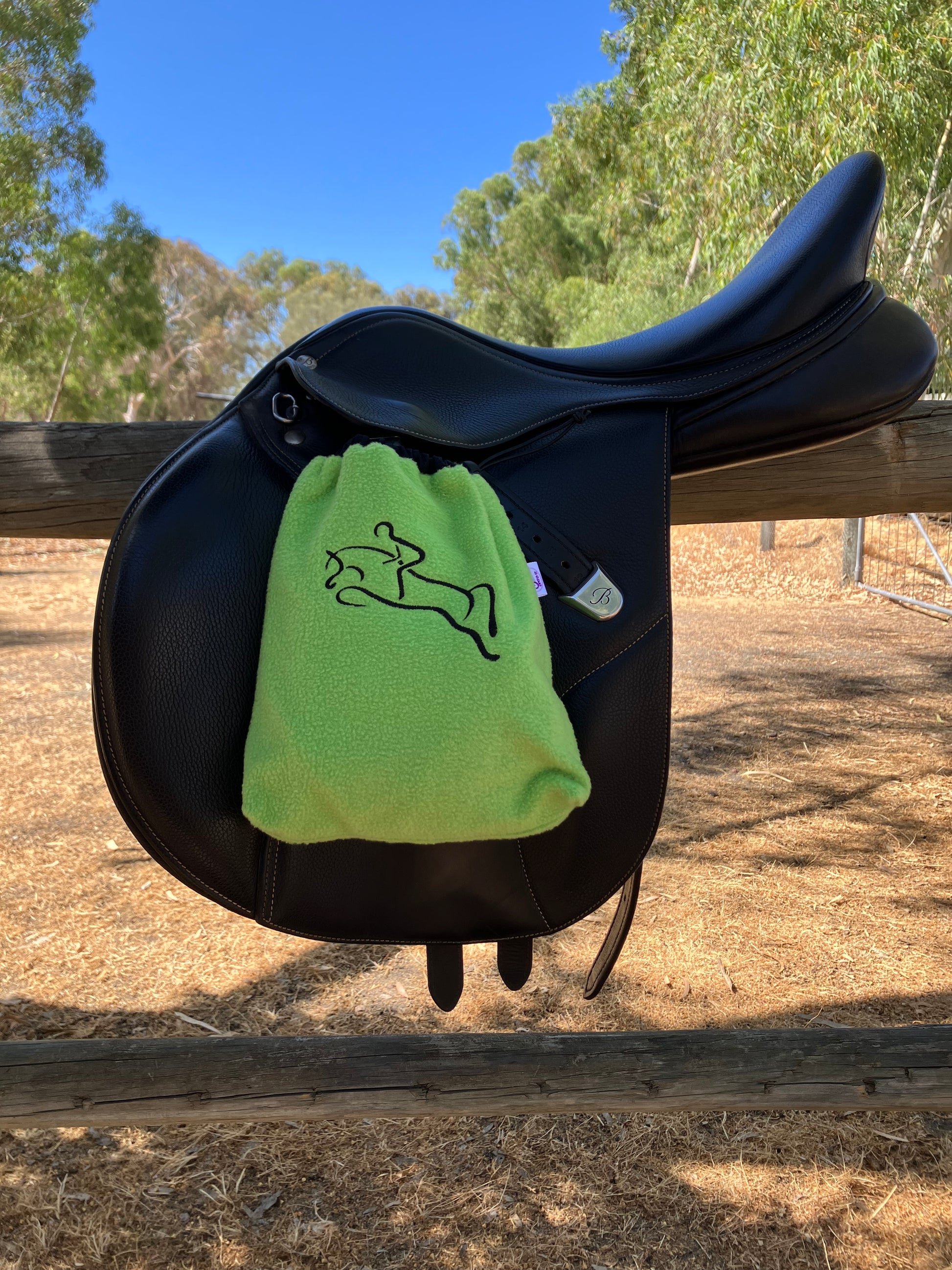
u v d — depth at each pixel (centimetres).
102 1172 138
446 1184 135
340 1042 90
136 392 2259
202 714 61
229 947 205
